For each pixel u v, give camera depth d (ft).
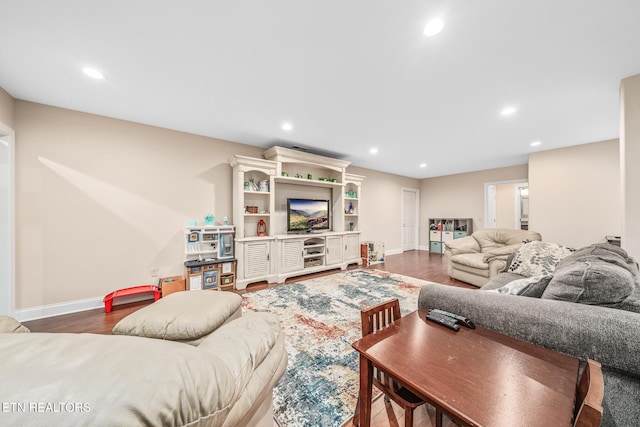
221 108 8.34
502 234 12.41
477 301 4.03
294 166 14.34
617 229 11.65
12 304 7.32
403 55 5.58
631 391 2.75
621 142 6.59
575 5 4.17
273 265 11.93
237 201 11.29
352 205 17.28
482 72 6.23
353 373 5.07
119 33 4.86
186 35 4.94
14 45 5.16
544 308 3.48
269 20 4.56
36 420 1.11
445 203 21.53
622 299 3.44
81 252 8.52
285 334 6.68
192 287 9.87
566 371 2.55
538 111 8.54
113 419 1.22
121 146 9.25
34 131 7.77
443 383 2.35
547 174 13.51
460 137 11.45
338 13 4.40
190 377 1.60
